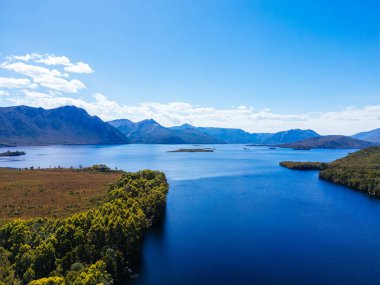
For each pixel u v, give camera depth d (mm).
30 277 64312
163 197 134625
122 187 135125
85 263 70562
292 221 130250
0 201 136250
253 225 124125
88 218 83000
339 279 79812
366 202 169500
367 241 106312
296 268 85688
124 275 80188
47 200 139500
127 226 84438
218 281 78312
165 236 109938
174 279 78875
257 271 83812
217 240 106438
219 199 175250
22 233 76812
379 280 79312
